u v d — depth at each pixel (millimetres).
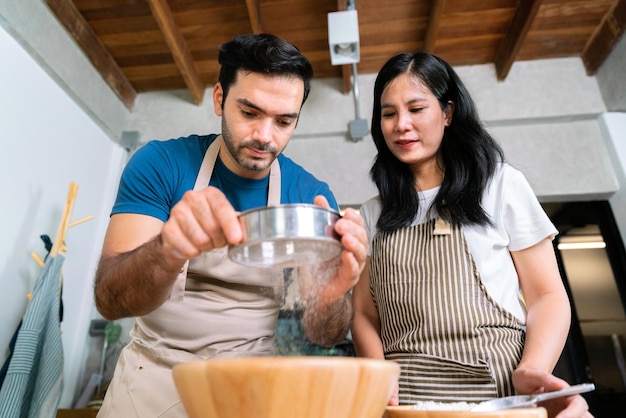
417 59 1212
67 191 2590
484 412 488
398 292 1085
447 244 1073
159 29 3002
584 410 584
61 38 2607
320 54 3246
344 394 388
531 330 930
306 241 544
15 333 2088
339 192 3100
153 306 697
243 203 1077
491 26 3068
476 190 1115
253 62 932
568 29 3084
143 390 884
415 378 956
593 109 3117
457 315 979
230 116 966
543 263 1031
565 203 3369
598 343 3438
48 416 1903
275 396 370
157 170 1009
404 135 1158
